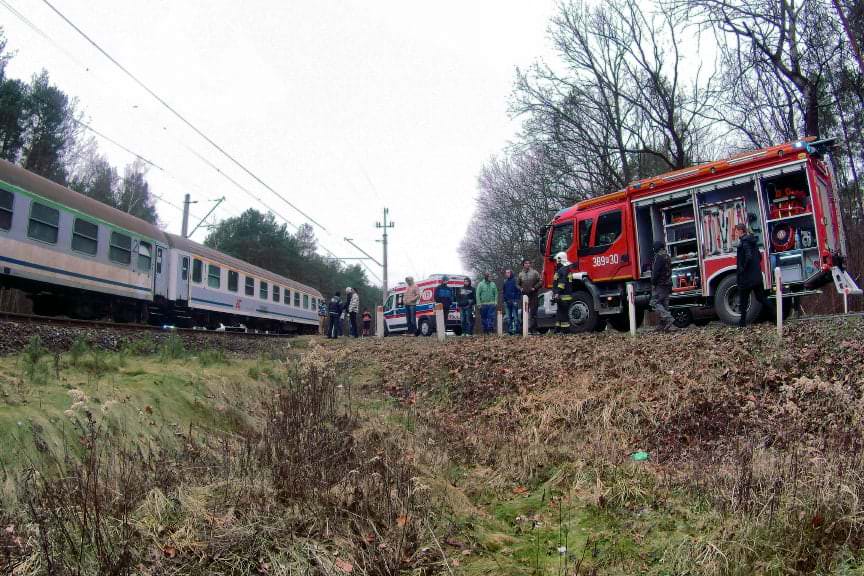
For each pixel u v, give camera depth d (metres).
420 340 15.47
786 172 10.88
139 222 16.61
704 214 12.02
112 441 4.89
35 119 30.22
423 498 5.04
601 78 24.88
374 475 5.17
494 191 39.97
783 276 10.84
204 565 3.60
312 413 6.82
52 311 14.71
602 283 13.82
